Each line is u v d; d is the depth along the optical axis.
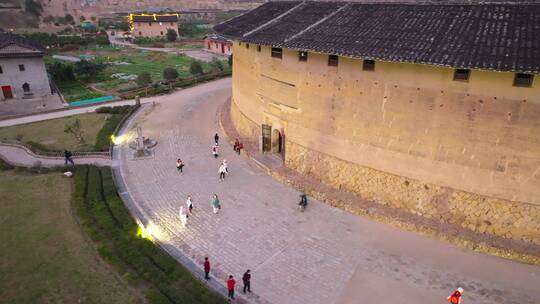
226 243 20.80
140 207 24.08
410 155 21.64
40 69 47.66
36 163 29.66
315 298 17.28
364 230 21.73
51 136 35.69
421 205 21.89
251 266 19.17
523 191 19.19
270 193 25.55
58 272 18.55
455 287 17.78
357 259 19.55
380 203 23.33
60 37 86.31
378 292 17.55
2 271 18.61
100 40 90.00
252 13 31.62
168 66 68.38
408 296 17.33
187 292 17.17
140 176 28.03
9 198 24.98
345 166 24.50
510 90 18.23
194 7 190.62
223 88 53.16
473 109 19.27
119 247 19.98
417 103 20.70
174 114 41.47
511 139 18.78
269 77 28.36
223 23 32.66
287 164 28.20
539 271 18.61
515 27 17.73
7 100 46.25
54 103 45.88
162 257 19.39
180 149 32.56
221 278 18.42
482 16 18.94
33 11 130.00
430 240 20.81
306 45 22.05
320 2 26.80
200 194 25.47
